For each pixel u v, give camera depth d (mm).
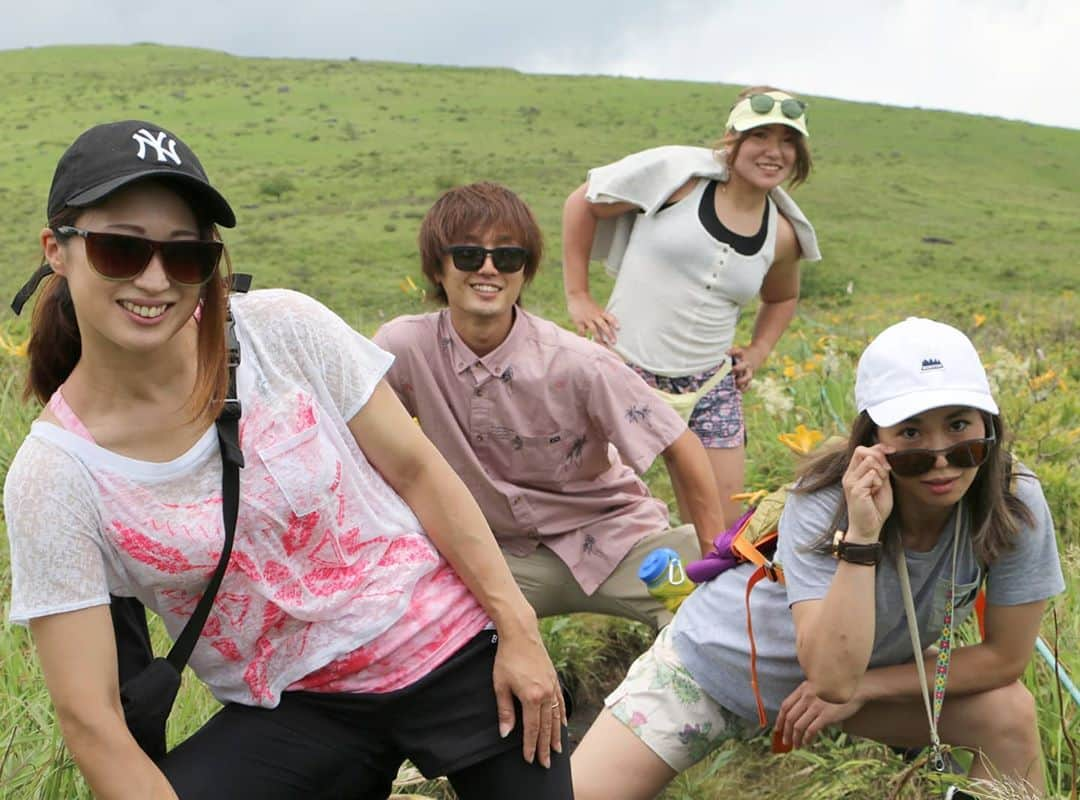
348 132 94062
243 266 49094
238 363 2266
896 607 3061
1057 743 3273
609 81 120750
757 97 4773
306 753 2477
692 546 4211
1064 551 4504
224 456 2250
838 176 78562
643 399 4074
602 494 4242
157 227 2076
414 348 4008
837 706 3088
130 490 2205
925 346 2857
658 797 3629
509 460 4082
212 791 2398
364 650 2436
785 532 3088
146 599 2346
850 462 2926
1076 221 69312
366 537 2434
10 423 5723
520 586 4250
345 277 46312
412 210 64188
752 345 5414
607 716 3355
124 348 2125
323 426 2363
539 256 3943
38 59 131000
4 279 40125
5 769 2998
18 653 3533
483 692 2500
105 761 2232
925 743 3289
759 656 3199
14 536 2189
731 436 5082
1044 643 3498
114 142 2055
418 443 2488
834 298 32750
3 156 85250
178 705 3324
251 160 85812
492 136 94938
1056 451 5617
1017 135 98875
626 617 4297
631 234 5109
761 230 4992
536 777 2508
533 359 3988
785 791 3605
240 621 2373
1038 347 9148
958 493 2861
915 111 105000
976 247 57688
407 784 3592
